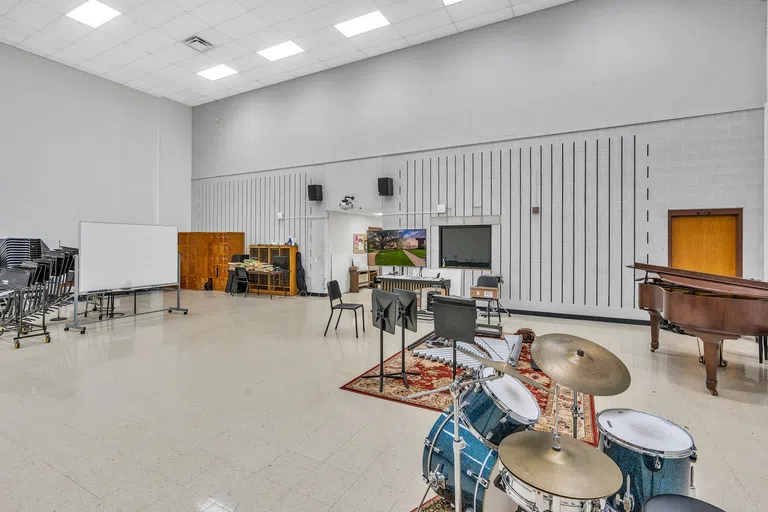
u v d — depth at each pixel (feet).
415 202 25.61
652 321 14.92
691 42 18.31
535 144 21.93
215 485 6.61
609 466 4.35
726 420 9.14
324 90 29.17
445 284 21.91
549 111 21.45
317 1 20.39
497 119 22.82
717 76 17.87
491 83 22.95
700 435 8.45
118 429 8.57
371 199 27.30
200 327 18.98
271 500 6.23
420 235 25.34
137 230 21.03
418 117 25.32
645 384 11.46
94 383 11.34
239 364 13.14
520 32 22.08
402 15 21.81
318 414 9.33
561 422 9.08
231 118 34.22
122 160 30.99
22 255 23.31
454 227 24.30
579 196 20.89
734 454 7.68
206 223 36.11
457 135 24.03
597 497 3.82
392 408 9.68
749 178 17.35
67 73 27.55
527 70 21.95
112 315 21.15
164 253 22.31
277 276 31.24
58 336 17.11
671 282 12.82
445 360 13.03
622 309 19.93
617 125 19.90
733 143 17.63
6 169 24.61
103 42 24.38
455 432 5.11
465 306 8.36
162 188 34.06
